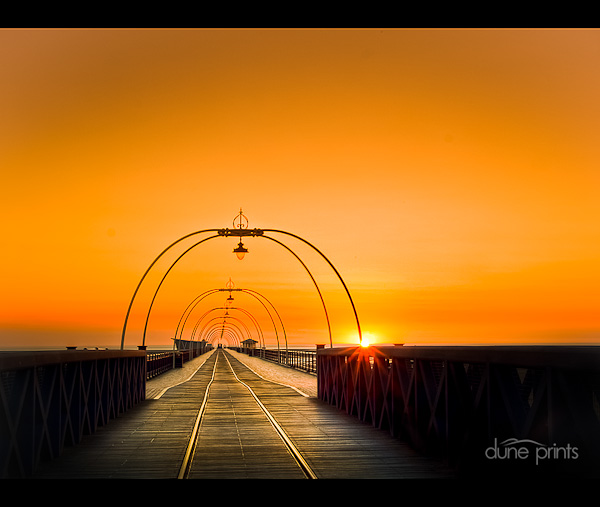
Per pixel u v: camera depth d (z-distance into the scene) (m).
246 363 60.53
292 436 11.06
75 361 9.53
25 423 7.29
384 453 9.25
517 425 6.19
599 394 5.16
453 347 7.60
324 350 18.72
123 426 12.63
